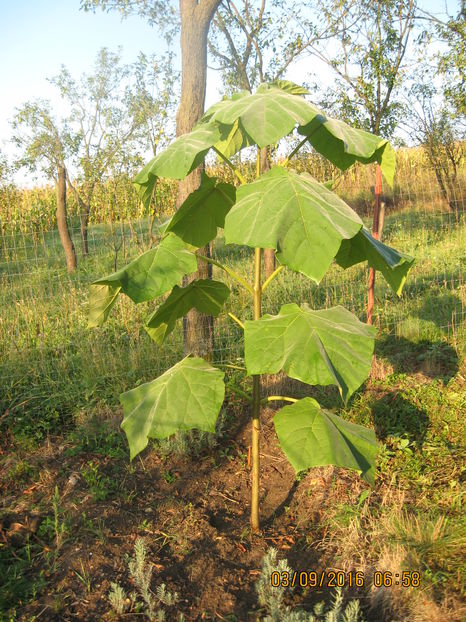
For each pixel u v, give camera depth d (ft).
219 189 8.59
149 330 9.39
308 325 7.18
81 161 37.29
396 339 17.92
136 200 34.50
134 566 8.46
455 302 20.04
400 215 32.91
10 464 11.97
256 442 9.49
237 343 17.56
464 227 30.14
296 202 6.50
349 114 21.30
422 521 9.30
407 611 7.71
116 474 11.66
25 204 38.04
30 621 7.80
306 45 22.40
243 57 23.03
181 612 8.05
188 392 7.55
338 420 8.04
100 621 7.87
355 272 23.73
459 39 25.57
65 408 14.70
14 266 26.22
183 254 7.82
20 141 37.83
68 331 19.58
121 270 7.49
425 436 12.53
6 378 15.51
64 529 9.74
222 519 10.41
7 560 9.11
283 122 6.26
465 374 15.44
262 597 8.14
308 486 11.21
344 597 8.22
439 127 36.40
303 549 9.48
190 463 12.22
